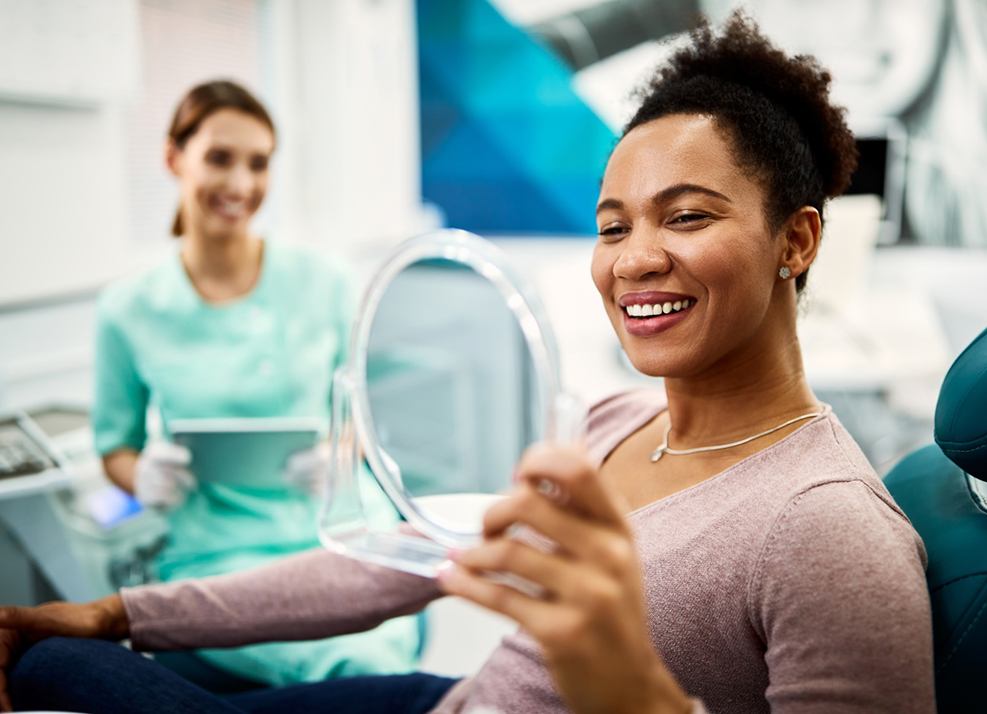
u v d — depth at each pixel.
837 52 2.86
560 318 3.02
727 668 0.67
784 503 0.64
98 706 0.76
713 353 0.72
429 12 3.34
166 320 1.61
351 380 0.70
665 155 0.72
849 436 0.72
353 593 0.92
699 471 0.76
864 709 0.55
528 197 3.36
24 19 1.95
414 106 3.44
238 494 1.42
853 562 0.58
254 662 1.22
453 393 3.00
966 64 2.76
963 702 0.65
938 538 0.72
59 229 2.13
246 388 1.62
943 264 2.87
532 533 0.49
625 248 0.74
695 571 0.67
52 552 1.29
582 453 0.46
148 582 1.27
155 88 2.47
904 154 2.87
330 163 3.06
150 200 2.51
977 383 0.67
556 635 0.44
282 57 2.94
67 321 2.16
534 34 3.22
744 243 0.70
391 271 0.67
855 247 2.28
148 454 1.41
